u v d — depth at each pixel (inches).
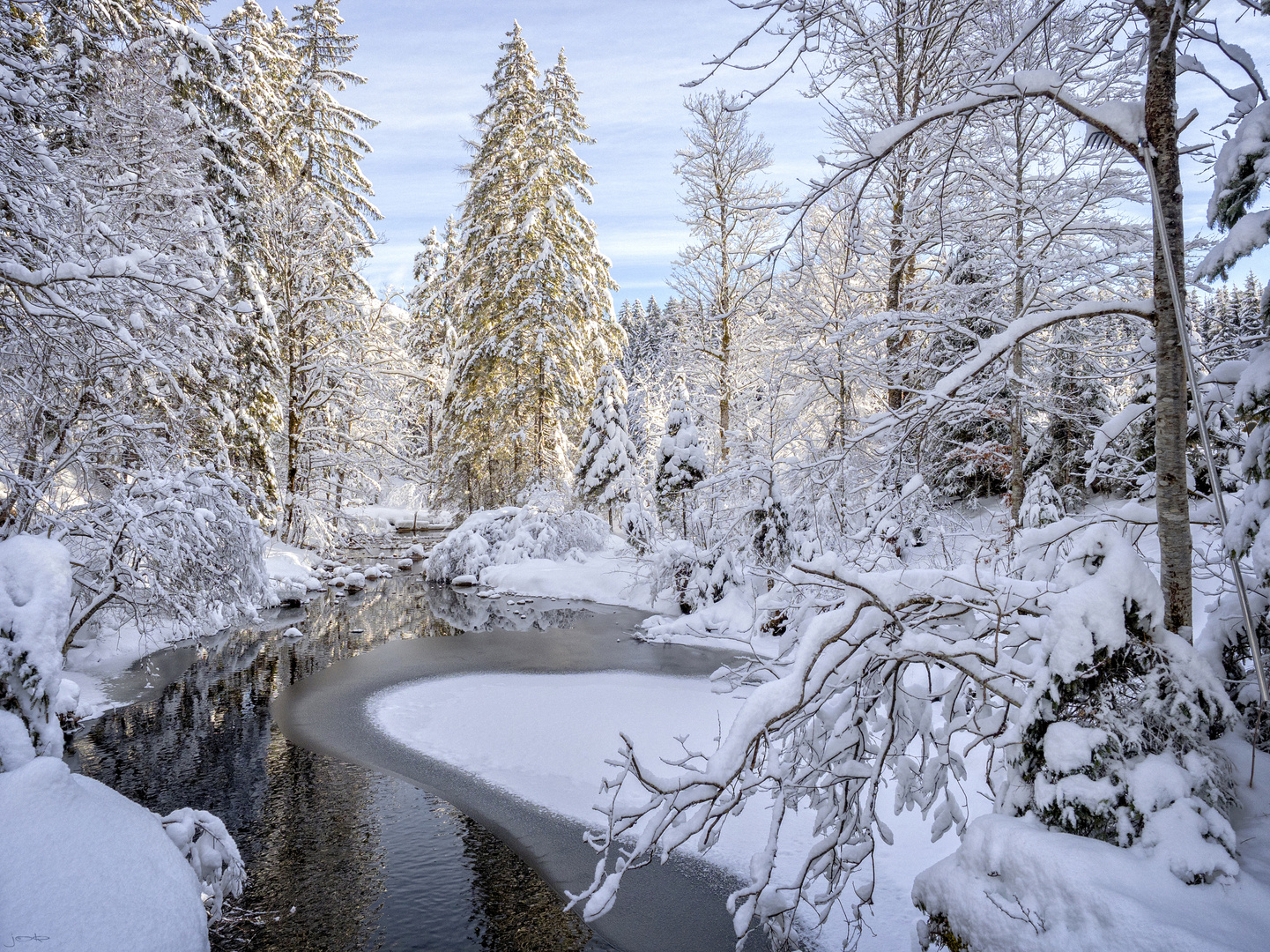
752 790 143.9
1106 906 103.0
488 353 1234.6
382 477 1352.1
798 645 140.2
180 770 373.1
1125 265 414.3
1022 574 165.5
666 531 959.0
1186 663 126.3
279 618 767.1
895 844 279.0
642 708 462.3
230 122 787.4
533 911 257.8
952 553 283.0
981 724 149.3
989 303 411.8
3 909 131.5
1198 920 100.0
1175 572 136.6
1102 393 609.6
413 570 1155.3
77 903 138.7
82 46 423.8
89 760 382.6
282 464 1020.5
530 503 1136.2
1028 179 455.2
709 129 820.6
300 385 1045.8
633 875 279.7
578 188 1316.4
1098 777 119.4
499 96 1273.4
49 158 264.1
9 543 195.8
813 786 160.4
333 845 299.9
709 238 877.8
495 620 772.6
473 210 1344.7
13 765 165.6
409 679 544.4
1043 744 125.9
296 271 1015.0
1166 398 138.8
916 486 226.5
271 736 422.9
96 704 470.9
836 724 158.6
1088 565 140.3
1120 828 115.0
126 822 165.5
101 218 374.3
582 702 480.1
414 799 343.3
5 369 322.0
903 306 466.3
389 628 729.0
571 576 947.3
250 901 261.0
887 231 480.7
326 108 1091.9
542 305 1213.1
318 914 253.8
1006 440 637.3
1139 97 395.9
